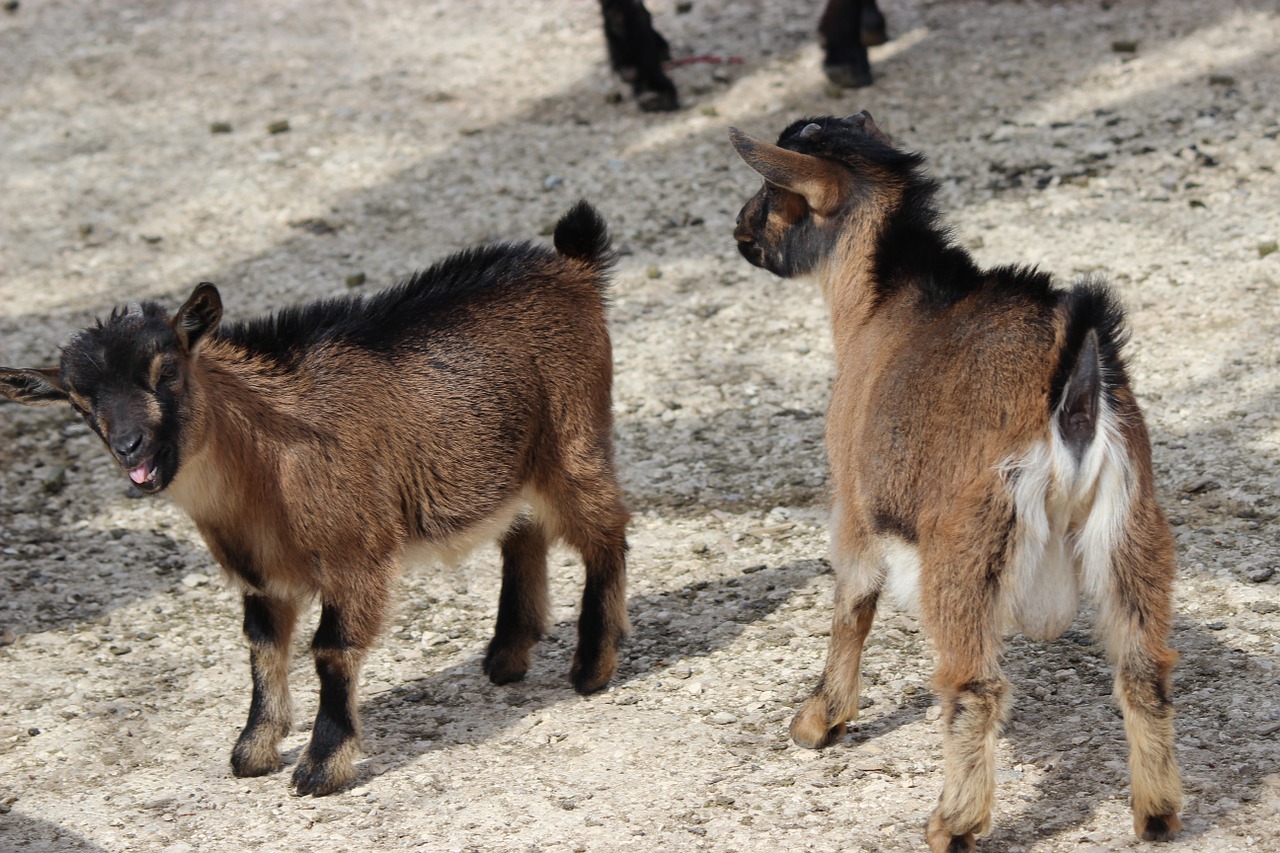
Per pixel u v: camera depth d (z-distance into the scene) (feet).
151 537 30.09
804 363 34.96
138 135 49.88
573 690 24.09
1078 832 18.07
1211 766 19.20
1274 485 27.25
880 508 18.85
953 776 17.10
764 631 25.13
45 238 43.75
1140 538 17.01
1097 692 21.89
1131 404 17.53
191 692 24.59
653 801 19.90
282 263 41.34
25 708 24.06
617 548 24.13
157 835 20.03
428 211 43.52
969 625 17.12
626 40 47.24
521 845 18.98
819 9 54.60
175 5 60.95
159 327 19.75
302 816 20.39
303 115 50.57
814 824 18.86
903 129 44.27
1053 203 39.58
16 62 55.93
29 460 33.19
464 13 58.34
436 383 22.47
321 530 21.06
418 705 23.94
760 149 21.22
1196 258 36.19
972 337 18.20
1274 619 22.98
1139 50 47.55
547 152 46.37
